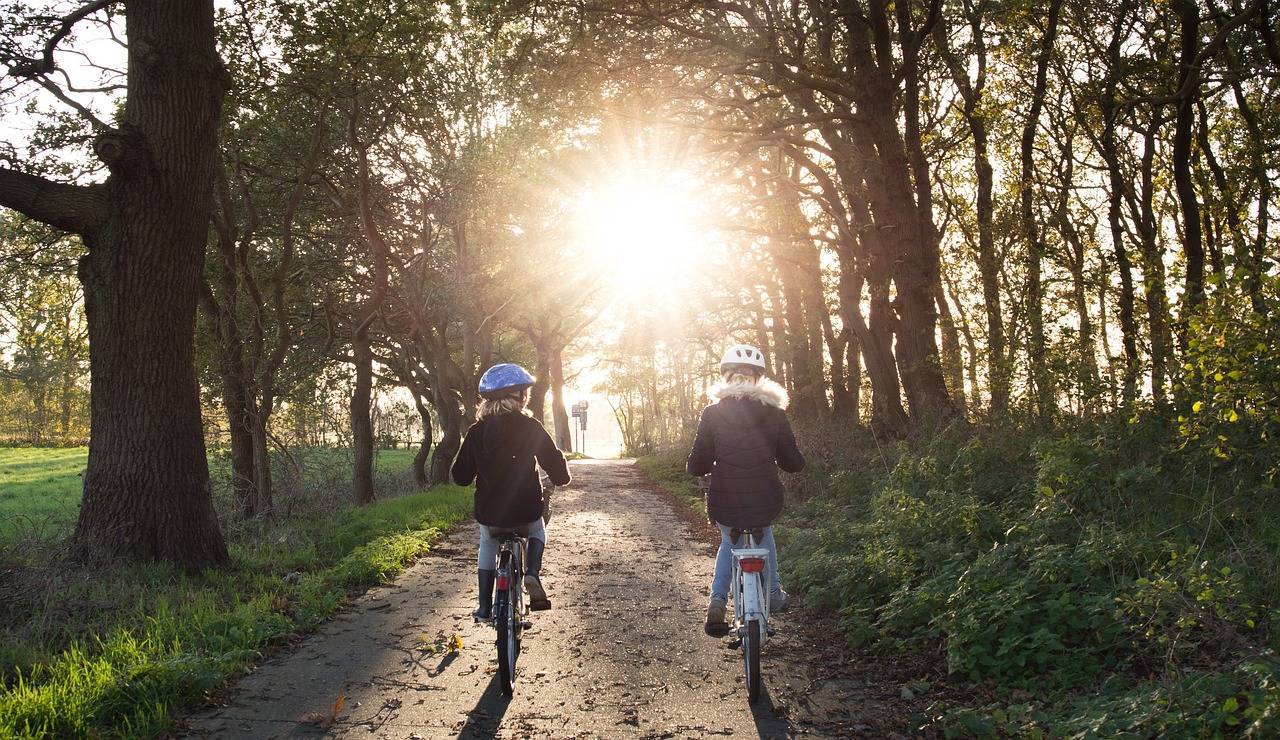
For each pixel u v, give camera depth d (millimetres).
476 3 14953
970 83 20125
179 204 8242
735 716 4707
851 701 4969
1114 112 16844
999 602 5449
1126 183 19234
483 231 20438
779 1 16828
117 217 8070
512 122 18219
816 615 7098
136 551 7898
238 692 5012
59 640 5801
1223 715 3555
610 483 23984
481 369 24812
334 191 16906
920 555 6949
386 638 6293
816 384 24266
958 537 7477
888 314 17234
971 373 13547
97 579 7250
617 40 15453
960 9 19328
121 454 8016
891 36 18656
